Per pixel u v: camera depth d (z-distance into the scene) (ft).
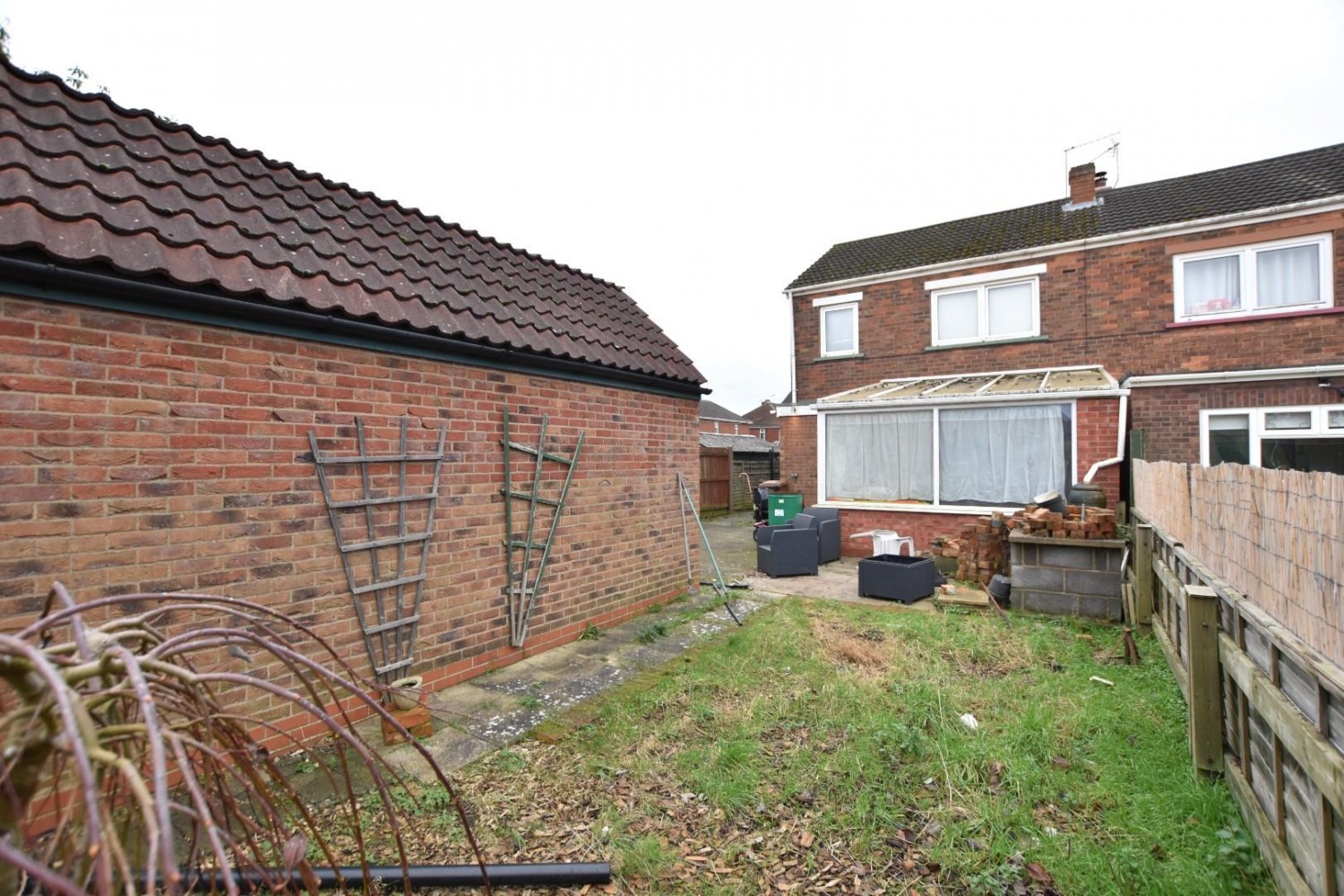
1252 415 31.42
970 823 9.77
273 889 4.43
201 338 11.21
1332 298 30.94
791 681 15.69
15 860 2.09
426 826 9.87
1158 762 11.48
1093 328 36.40
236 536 11.57
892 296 43.09
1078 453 30.09
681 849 9.45
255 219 13.88
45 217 9.89
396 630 14.21
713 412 133.39
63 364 9.64
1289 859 7.76
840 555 35.35
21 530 9.18
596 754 12.19
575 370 19.30
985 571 25.98
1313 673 6.93
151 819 2.21
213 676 3.63
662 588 23.71
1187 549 14.83
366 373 13.80
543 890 8.59
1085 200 41.86
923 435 34.17
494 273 20.30
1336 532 6.88
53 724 3.10
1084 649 18.25
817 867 9.00
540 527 18.21
